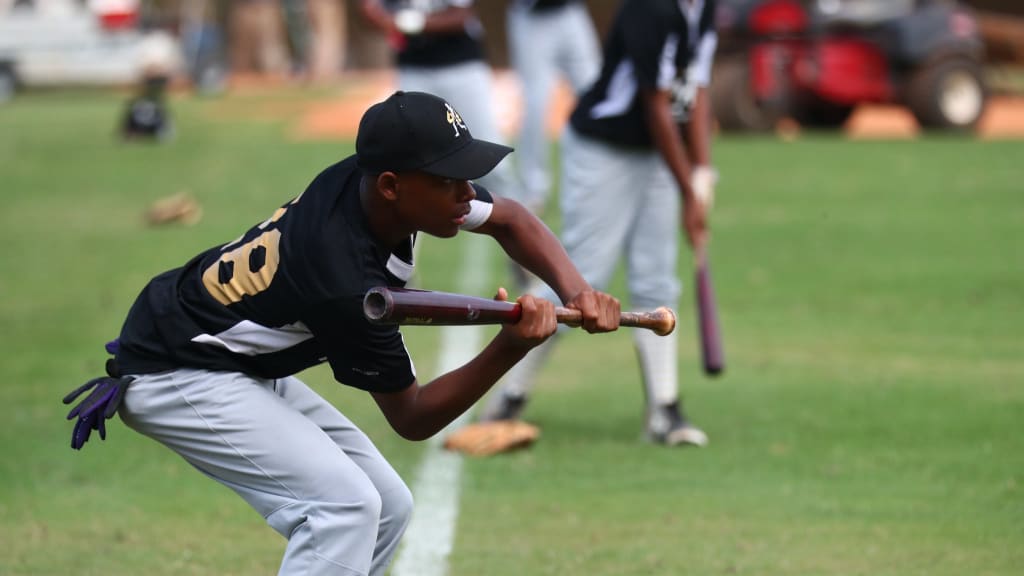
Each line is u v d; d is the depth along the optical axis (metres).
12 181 50.97
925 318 30.94
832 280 34.75
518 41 41.97
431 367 26.62
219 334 12.70
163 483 20.50
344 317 12.09
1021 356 27.75
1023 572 16.64
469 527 18.38
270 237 12.58
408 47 34.09
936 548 17.48
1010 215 43.06
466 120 34.47
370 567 13.61
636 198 22.14
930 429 22.89
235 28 90.62
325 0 87.06
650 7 20.81
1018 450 21.69
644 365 22.52
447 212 12.23
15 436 22.53
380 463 13.76
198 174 51.78
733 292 33.69
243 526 18.69
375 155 11.93
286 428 12.77
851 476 20.56
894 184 49.00
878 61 62.75
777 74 62.53
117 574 16.75
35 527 18.45
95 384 13.13
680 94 21.88
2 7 78.19
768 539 17.86
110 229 41.75
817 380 26.14
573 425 23.55
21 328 29.89
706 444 22.28
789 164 53.66
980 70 63.31
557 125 65.25
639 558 17.19
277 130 63.53
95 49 78.31
